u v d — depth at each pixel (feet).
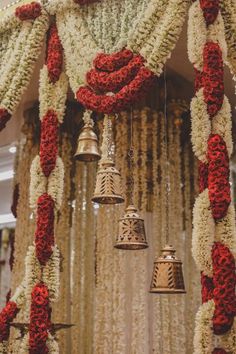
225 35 11.21
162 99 16.47
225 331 9.44
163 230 15.66
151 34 11.41
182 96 16.83
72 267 17.58
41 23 13.32
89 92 11.92
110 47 11.94
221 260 9.62
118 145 16.03
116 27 12.05
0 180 26.17
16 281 17.40
